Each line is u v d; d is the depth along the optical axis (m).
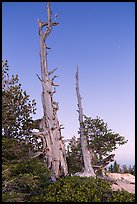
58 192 13.37
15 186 15.01
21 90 19.00
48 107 22.58
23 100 18.97
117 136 28.64
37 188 15.38
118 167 43.44
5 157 17.05
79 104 29.95
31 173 16.16
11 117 18.27
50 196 13.22
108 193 13.70
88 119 29.38
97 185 14.10
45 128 22.22
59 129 22.97
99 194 13.40
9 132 19.05
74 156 32.28
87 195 13.02
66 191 13.28
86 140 29.16
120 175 33.09
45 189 14.75
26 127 19.52
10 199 13.35
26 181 14.46
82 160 31.17
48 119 22.38
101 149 28.67
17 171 15.97
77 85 30.42
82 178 15.02
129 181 29.91
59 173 22.06
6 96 18.03
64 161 22.62
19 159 16.88
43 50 23.28
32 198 13.59
